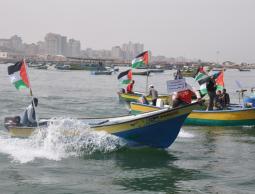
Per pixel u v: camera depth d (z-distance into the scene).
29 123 17.39
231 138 19.44
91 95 44.62
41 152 15.68
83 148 16.08
